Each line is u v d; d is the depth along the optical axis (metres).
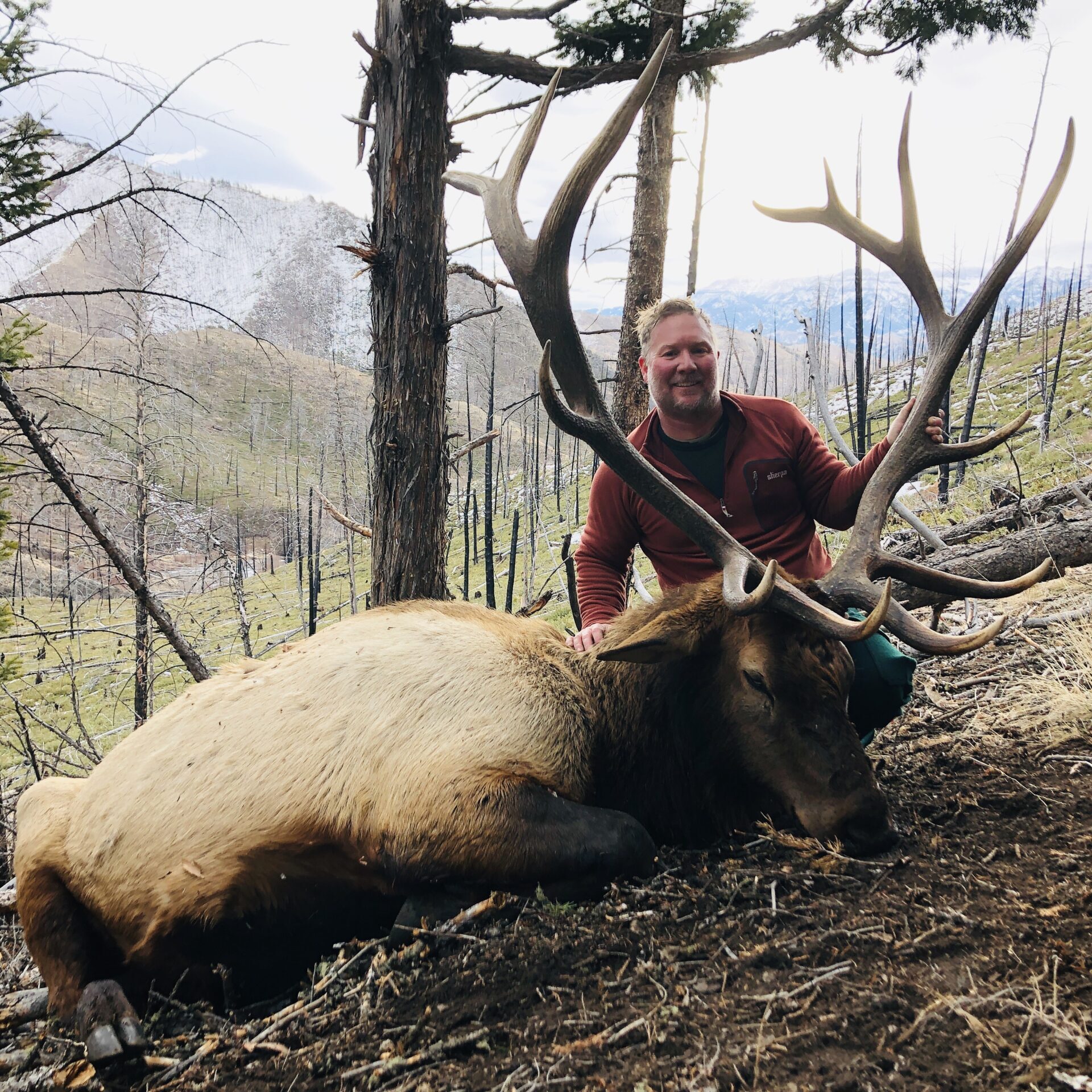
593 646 3.93
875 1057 1.91
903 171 3.84
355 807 3.36
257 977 3.52
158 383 9.23
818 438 4.28
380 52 6.22
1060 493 7.35
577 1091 2.04
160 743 3.71
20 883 3.72
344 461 40.06
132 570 8.18
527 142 3.62
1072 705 4.14
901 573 3.41
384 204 6.33
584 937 2.79
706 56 7.18
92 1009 3.16
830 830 3.19
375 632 3.90
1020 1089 1.71
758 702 3.41
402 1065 2.37
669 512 3.56
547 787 3.39
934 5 7.05
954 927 2.39
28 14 6.91
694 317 4.12
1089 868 2.63
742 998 2.27
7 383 8.05
